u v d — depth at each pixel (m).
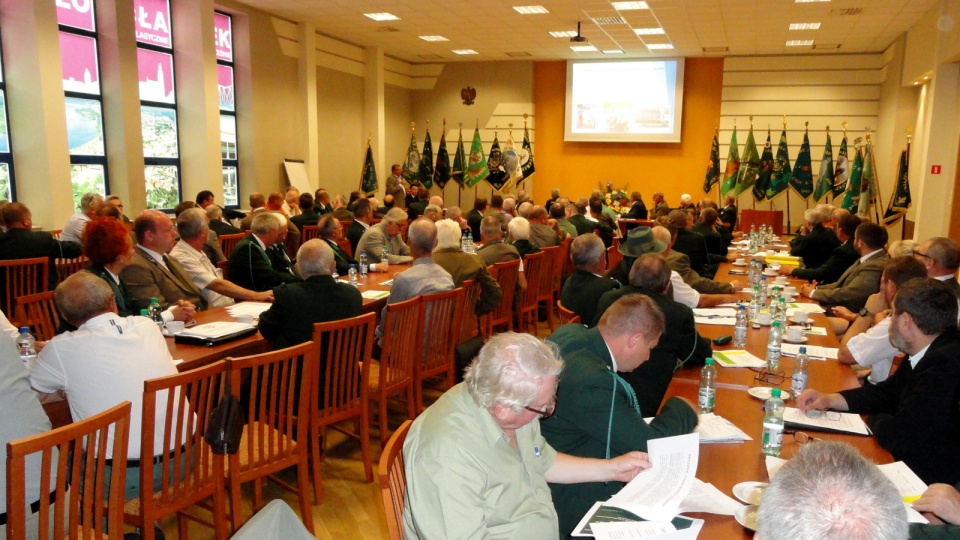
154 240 3.47
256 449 2.45
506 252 4.93
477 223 8.53
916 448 1.91
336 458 3.37
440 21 10.06
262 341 2.96
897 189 10.07
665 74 12.94
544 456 1.73
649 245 4.09
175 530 2.71
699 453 1.84
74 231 6.04
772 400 2.09
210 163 8.94
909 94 10.73
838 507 0.80
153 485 2.04
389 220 5.58
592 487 1.80
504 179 13.21
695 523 1.45
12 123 6.78
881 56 11.98
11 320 4.35
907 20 9.43
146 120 8.45
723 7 8.71
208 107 8.84
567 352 1.95
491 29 10.57
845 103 12.25
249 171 10.05
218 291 3.79
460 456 1.38
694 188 13.33
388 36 11.43
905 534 0.81
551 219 6.96
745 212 10.42
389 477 1.39
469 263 4.09
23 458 1.45
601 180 13.84
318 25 10.73
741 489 1.60
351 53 12.22
